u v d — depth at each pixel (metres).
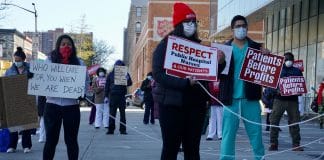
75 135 8.05
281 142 15.27
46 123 7.94
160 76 6.08
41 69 7.90
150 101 22.50
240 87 7.46
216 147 13.53
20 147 12.70
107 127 18.88
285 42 34.78
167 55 6.07
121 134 16.89
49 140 7.91
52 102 7.93
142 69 88.62
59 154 11.29
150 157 11.28
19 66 11.19
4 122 7.95
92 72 19.02
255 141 7.54
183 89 6.01
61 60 7.96
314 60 29.45
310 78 29.97
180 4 6.25
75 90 7.92
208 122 17.11
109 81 16.98
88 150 12.39
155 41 71.12
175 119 6.05
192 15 6.23
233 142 7.52
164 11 72.12
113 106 16.84
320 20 28.77
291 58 12.30
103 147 13.06
